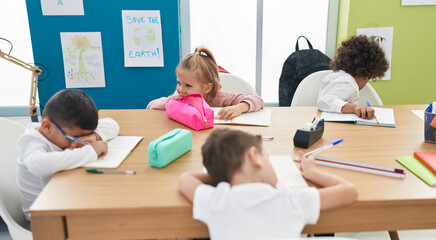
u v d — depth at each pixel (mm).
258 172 715
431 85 2566
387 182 835
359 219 769
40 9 2207
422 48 2477
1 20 2445
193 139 1166
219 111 1416
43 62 2297
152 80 2385
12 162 1150
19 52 2529
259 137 854
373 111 1362
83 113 968
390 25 2420
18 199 1144
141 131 1262
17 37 2494
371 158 988
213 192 704
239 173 716
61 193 787
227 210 658
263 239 641
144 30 2271
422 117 1416
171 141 958
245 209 654
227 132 782
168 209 735
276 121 1383
